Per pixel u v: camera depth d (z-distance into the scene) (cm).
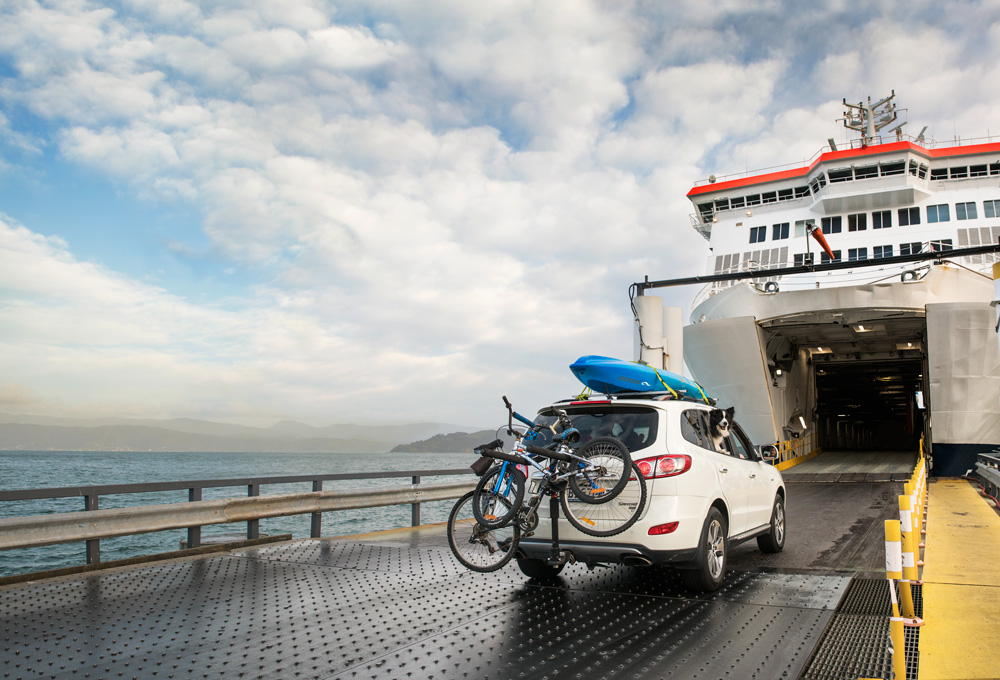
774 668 376
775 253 2330
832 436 3778
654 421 560
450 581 618
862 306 1889
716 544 581
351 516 2666
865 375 3231
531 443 568
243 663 385
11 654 396
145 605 516
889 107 3002
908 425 3556
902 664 324
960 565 663
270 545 812
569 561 543
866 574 651
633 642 429
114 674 365
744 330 2077
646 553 520
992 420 1839
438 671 375
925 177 2238
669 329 1678
